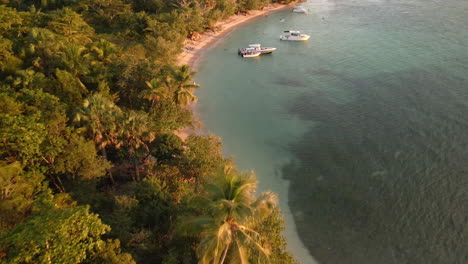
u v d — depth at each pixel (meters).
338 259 33.69
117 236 25.36
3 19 59.88
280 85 73.19
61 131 34.06
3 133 28.58
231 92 70.56
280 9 140.50
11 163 28.62
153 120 45.28
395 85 68.38
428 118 55.97
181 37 85.44
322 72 78.38
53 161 31.94
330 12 130.12
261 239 22.67
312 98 66.69
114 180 40.25
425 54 82.00
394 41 93.00
